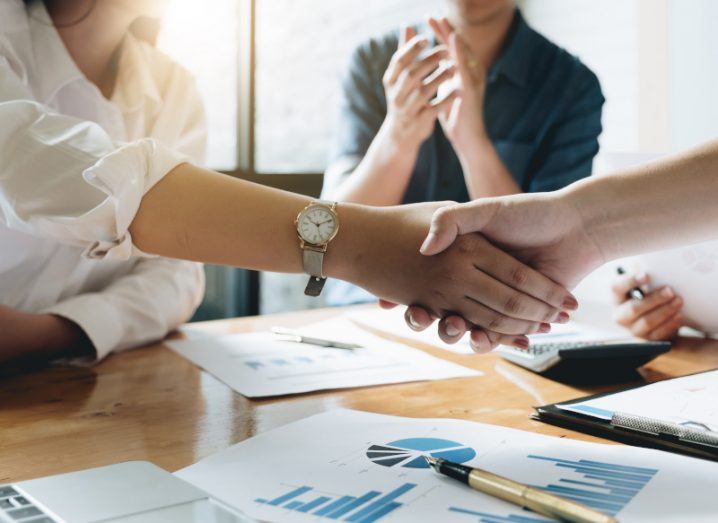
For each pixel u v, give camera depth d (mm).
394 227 769
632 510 446
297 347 983
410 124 1714
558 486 488
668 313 1013
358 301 1751
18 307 1054
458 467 499
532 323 785
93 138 772
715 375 761
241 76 2609
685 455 559
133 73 1172
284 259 776
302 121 3109
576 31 3014
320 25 3096
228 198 776
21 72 977
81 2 1075
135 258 1147
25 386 803
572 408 656
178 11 2588
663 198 723
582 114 2092
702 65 2502
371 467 532
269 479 512
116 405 728
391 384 802
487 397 747
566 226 751
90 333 898
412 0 3059
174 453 585
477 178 1837
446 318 785
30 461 567
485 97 2092
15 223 777
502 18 2047
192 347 991
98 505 442
